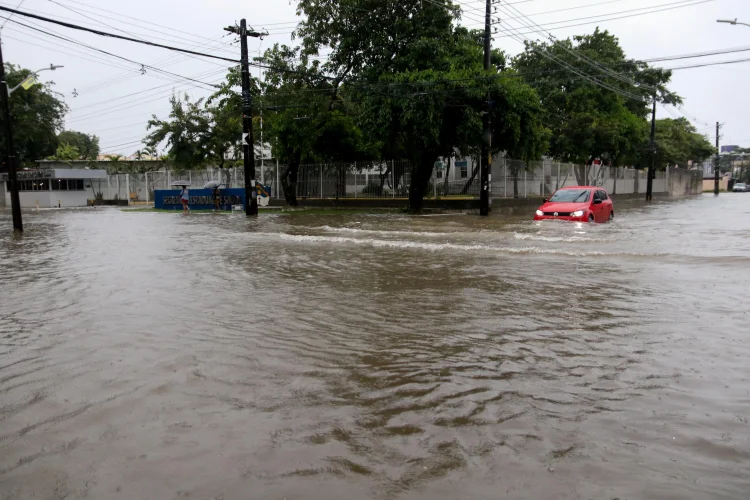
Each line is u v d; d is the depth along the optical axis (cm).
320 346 523
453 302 699
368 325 597
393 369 455
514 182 3005
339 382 428
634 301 676
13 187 1934
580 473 288
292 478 290
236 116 3947
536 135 2597
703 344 495
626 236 1320
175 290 809
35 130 5000
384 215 2489
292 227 1869
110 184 4869
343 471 296
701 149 6316
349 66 2755
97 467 306
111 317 649
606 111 3978
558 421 349
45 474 300
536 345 510
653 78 4088
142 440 336
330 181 3303
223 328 592
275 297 752
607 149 3884
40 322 634
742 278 798
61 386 427
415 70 2375
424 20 2514
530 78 3638
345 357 489
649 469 290
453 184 2942
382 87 2359
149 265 1061
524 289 766
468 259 1055
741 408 360
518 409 369
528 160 2875
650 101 4197
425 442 327
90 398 402
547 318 607
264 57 3014
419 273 916
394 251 1195
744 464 293
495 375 434
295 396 400
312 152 3091
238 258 1141
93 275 959
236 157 4644
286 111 3031
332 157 3309
